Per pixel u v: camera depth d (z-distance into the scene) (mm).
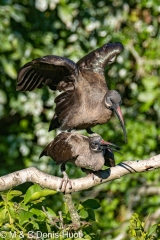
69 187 8922
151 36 16328
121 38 16062
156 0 16078
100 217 15836
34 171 8758
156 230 9289
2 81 15594
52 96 15906
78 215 8836
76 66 9906
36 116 16078
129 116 16188
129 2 16203
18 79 9781
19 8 14961
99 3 16031
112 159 9289
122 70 16141
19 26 15477
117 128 16047
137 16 16281
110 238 15195
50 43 15711
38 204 8688
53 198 15453
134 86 16281
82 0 15867
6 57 15008
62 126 10180
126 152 15812
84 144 9133
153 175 15680
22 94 15781
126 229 14523
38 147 16203
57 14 15867
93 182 9078
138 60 16125
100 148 9086
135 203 15664
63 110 10102
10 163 16188
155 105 15484
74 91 10008
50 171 15906
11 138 16156
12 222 8352
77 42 15891
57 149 9273
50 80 10055
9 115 16594
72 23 15922
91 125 10141
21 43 15164
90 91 10016
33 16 15758
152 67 16156
